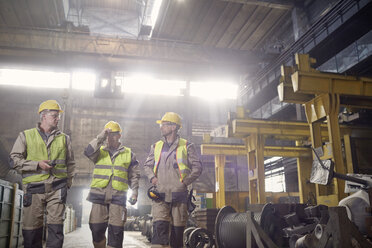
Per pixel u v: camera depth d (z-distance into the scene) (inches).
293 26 1095.0
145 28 1242.0
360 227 162.6
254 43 1395.2
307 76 455.5
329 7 972.6
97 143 180.4
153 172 170.4
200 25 1284.4
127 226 926.4
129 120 1455.5
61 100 1392.7
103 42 982.4
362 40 766.5
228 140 1330.0
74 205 1333.7
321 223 160.4
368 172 671.1
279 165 1343.5
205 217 350.3
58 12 1327.5
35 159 155.9
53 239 150.2
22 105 1360.7
